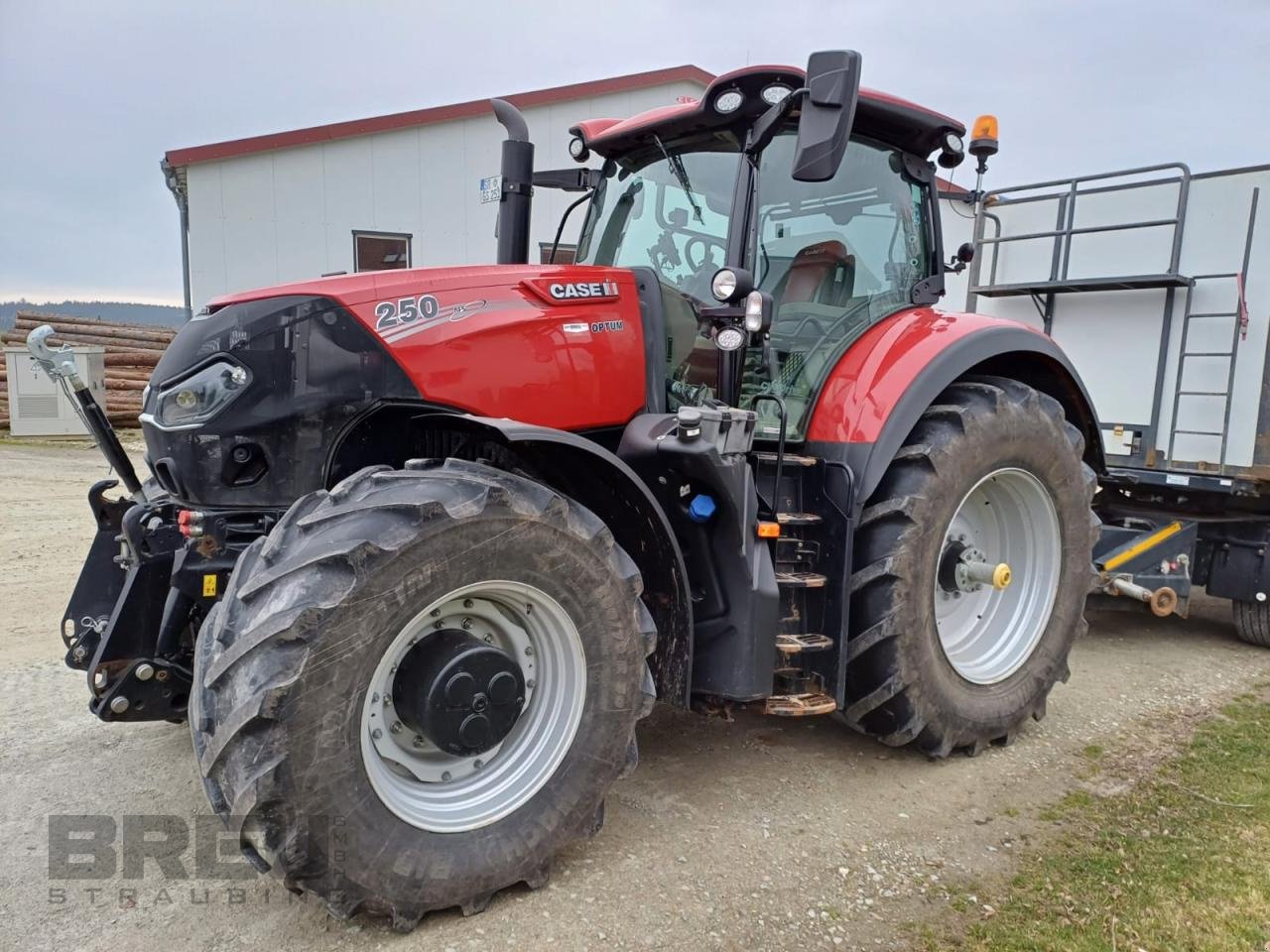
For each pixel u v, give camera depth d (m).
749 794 2.97
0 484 8.73
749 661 2.67
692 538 2.72
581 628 2.34
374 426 2.62
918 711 3.05
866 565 2.99
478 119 12.04
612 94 12.50
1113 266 4.85
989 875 2.53
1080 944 2.22
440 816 2.21
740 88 2.88
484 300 2.69
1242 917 2.34
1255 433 4.35
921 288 3.60
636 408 2.96
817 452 3.04
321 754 1.95
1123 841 2.71
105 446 2.81
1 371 13.52
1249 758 3.34
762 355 3.03
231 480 2.46
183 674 2.55
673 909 2.31
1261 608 4.72
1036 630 3.52
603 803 2.62
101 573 2.83
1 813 2.70
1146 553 4.58
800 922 2.29
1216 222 4.46
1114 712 3.80
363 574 1.98
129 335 14.46
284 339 2.47
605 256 3.50
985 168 3.72
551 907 2.29
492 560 2.16
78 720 3.39
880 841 2.70
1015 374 3.79
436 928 2.20
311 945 2.12
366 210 11.81
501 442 2.52
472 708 2.19
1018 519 3.56
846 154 3.34
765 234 3.08
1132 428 4.80
